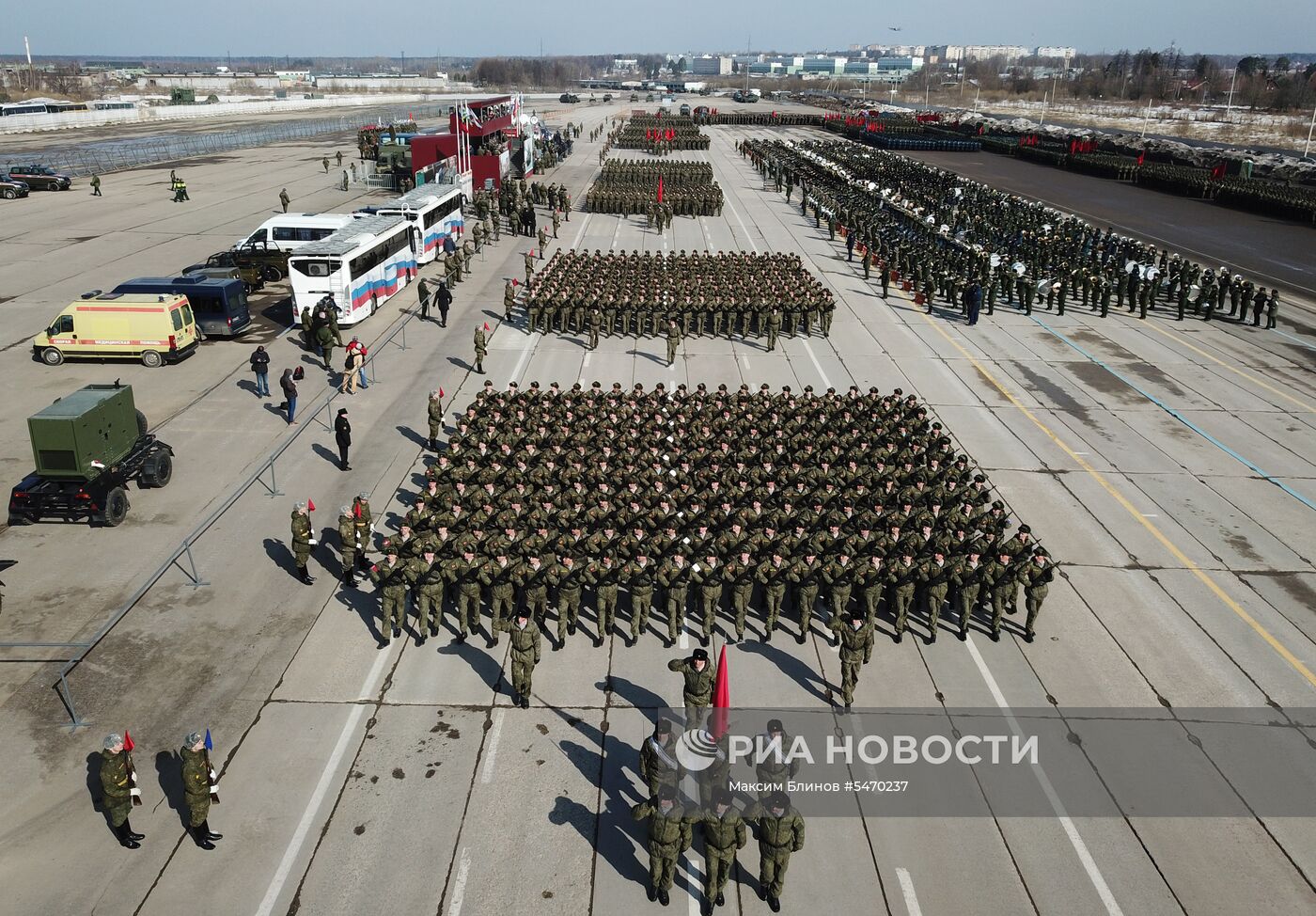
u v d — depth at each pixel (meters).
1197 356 35.44
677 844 11.20
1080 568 19.84
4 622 17.00
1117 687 15.93
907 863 12.20
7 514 21.14
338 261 35.19
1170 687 15.95
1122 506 22.80
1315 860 12.37
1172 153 91.69
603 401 25.08
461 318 38.38
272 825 12.55
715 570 16.81
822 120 142.00
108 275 43.06
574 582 16.61
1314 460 25.91
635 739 14.41
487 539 17.52
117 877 11.70
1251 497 23.50
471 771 13.63
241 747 13.96
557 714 14.95
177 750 13.91
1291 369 34.09
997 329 38.84
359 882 11.70
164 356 31.45
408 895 11.53
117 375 30.69
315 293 35.59
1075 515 22.23
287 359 32.66
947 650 16.95
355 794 13.12
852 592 17.06
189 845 12.20
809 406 25.28
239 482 23.06
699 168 76.94
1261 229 61.81
